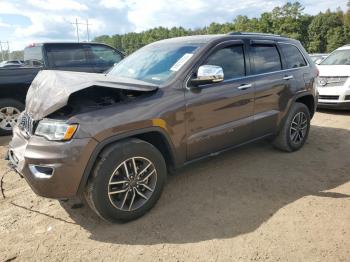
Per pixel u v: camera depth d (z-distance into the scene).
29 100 3.53
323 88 8.19
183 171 4.47
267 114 4.58
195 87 3.64
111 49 8.70
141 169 3.29
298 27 76.25
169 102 3.41
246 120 4.28
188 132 3.62
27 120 3.32
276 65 4.79
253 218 3.32
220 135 3.97
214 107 3.83
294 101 5.02
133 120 3.13
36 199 3.81
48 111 2.91
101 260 2.78
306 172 4.43
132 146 3.15
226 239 3.00
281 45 4.97
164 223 3.27
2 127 6.53
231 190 3.93
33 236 3.11
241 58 4.27
